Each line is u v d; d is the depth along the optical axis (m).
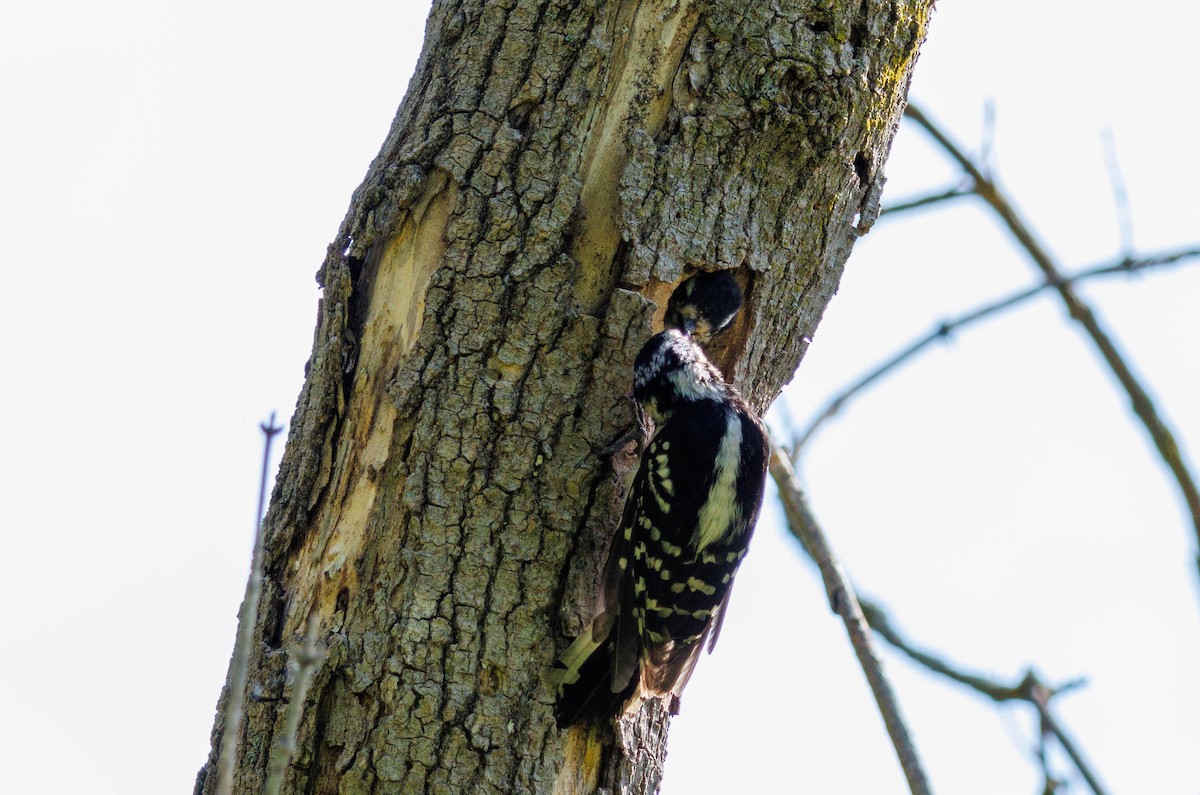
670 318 11.19
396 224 10.46
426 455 10.00
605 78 10.55
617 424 10.40
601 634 10.19
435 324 10.20
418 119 10.77
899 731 11.25
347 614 9.95
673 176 10.50
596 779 10.16
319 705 9.73
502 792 9.62
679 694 11.05
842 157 10.91
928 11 11.32
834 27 10.69
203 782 10.20
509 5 10.72
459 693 9.68
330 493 10.32
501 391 10.07
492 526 9.96
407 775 9.52
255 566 6.91
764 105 10.52
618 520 10.63
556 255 10.30
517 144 10.44
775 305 11.13
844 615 12.09
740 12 10.61
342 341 10.45
